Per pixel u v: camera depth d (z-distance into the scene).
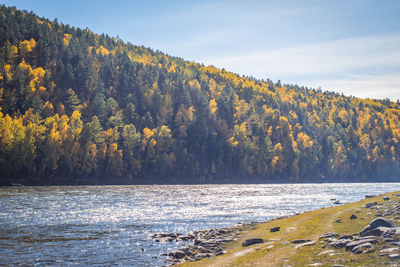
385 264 17.92
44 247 33.03
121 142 171.25
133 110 191.88
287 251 24.89
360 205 46.25
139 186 139.38
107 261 28.66
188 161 187.38
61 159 143.62
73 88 190.50
